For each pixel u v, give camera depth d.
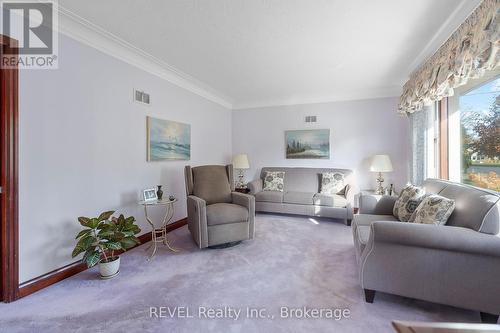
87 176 2.41
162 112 3.42
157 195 2.92
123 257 2.61
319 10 2.00
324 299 1.82
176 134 3.70
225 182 3.44
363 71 3.45
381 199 2.79
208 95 4.59
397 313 1.65
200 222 2.71
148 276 2.19
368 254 1.73
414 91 3.03
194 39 2.52
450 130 2.82
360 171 4.57
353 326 1.53
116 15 2.08
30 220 1.95
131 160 2.92
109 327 1.53
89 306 1.75
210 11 2.02
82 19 2.14
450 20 2.10
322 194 4.21
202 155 4.43
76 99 2.29
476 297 1.50
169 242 3.08
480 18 1.61
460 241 1.48
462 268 1.52
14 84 1.84
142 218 3.09
